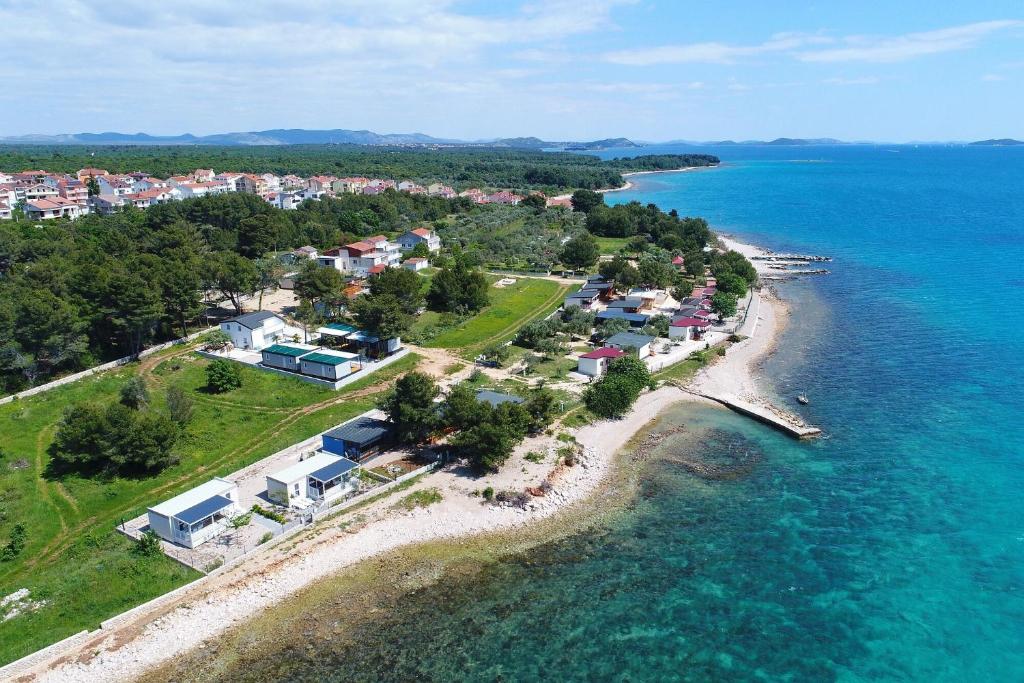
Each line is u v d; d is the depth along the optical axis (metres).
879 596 51.28
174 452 69.06
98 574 50.62
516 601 50.81
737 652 46.06
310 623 48.28
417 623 48.44
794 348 108.62
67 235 149.25
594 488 66.69
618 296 133.62
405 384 70.56
